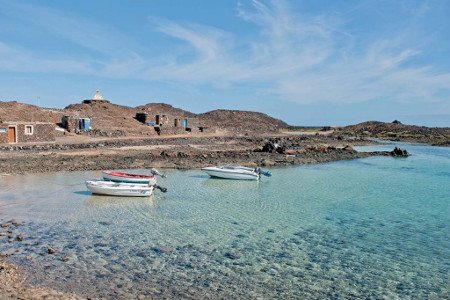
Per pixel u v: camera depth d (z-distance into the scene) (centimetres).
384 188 3859
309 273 1667
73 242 1948
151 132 9131
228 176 4106
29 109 8550
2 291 1322
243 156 5856
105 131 7894
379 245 2073
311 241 2108
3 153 5028
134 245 1936
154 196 3184
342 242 2108
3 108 8094
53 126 6506
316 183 4084
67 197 2995
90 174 4019
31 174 3938
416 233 2309
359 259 1858
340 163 6034
